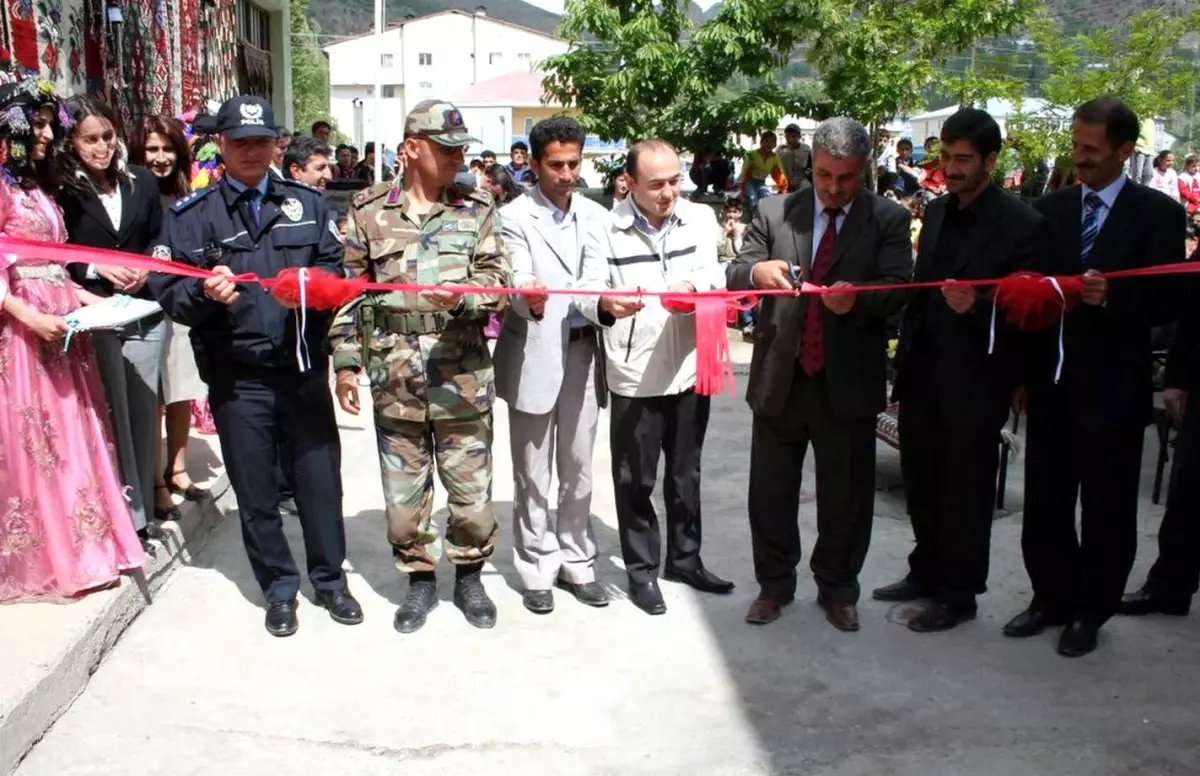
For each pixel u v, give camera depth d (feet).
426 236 12.79
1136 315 12.43
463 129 12.60
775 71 44.57
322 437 13.34
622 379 13.62
